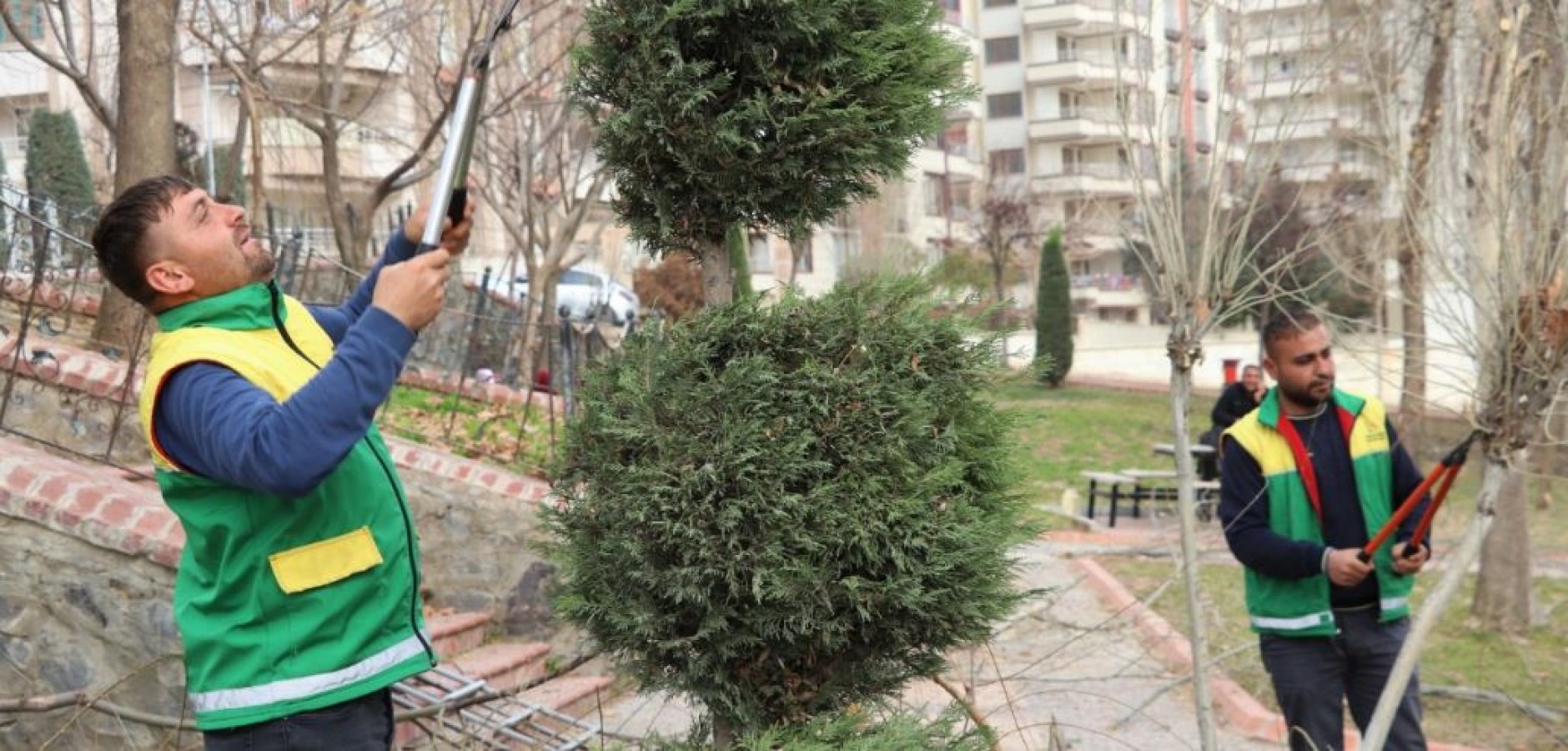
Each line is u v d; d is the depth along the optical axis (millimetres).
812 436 2594
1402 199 4984
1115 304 41906
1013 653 7898
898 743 2645
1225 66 4004
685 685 2736
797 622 2633
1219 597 9383
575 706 6617
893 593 2623
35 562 5195
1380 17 6121
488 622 7230
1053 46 37562
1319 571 4086
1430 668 7375
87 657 5164
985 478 2855
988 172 35781
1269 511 4254
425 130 15172
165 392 2412
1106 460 19562
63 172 19406
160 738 5086
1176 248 3736
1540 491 12688
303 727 2447
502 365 12727
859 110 2742
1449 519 10578
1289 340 4191
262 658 2438
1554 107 3803
